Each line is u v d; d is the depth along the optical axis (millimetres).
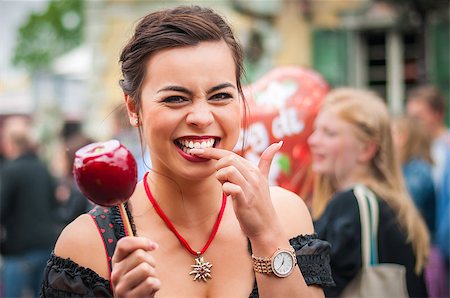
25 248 7043
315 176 3771
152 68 2086
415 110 6328
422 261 3477
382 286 3199
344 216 3316
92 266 2117
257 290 2164
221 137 2111
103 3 14781
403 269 3217
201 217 2229
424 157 5566
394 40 13562
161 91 2062
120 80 2289
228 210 2285
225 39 2133
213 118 2076
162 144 2088
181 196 2205
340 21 13711
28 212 7047
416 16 11734
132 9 14656
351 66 13734
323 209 3725
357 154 3615
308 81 3779
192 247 2201
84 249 2125
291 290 2086
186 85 2053
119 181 1920
